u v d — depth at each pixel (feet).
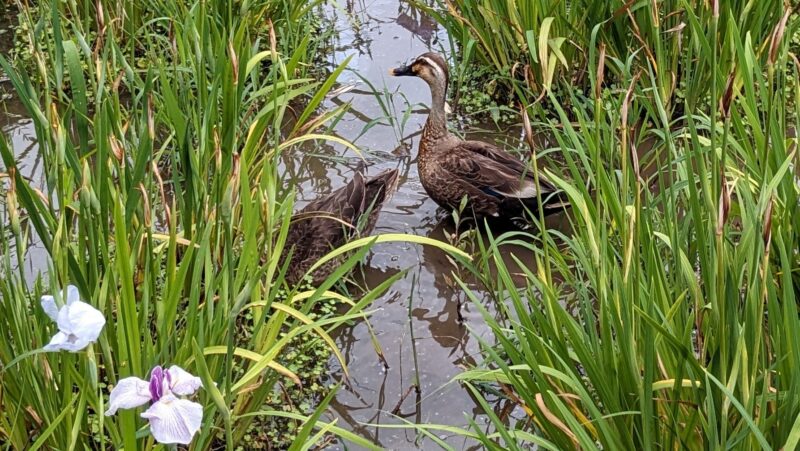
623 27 21.75
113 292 12.10
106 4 22.00
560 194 19.62
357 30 26.21
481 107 23.04
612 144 15.90
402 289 18.13
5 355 12.76
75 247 14.66
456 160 19.66
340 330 17.08
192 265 15.10
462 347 16.78
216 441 14.32
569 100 22.50
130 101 22.16
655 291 12.37
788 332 10.97
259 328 13.01
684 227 13.52
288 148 21.74
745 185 12.59
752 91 14.32
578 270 15.47
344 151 21.89
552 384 12.56
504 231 20.01
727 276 10.38
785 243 13.34
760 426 10.52
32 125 22.00
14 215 11.04
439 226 20.15
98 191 12.02
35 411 12.55
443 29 26.37
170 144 20.27
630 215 11.48
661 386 11.26
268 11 23.26
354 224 18.69
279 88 18.53
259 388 14.07
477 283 18.26
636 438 11.94
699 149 11.03
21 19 23.13
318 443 14.79
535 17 22.07
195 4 19.02
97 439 13.38
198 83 15.98
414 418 15.37
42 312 12.14
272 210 13.58
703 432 11.36
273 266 14.29
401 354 16.60
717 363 10.85
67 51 12.33
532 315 16.01
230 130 15.38
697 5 20.76
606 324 11.65
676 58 21.24
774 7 20.90
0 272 16.33
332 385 15.97
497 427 11.67
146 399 8.26
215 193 13.89
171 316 12.54
